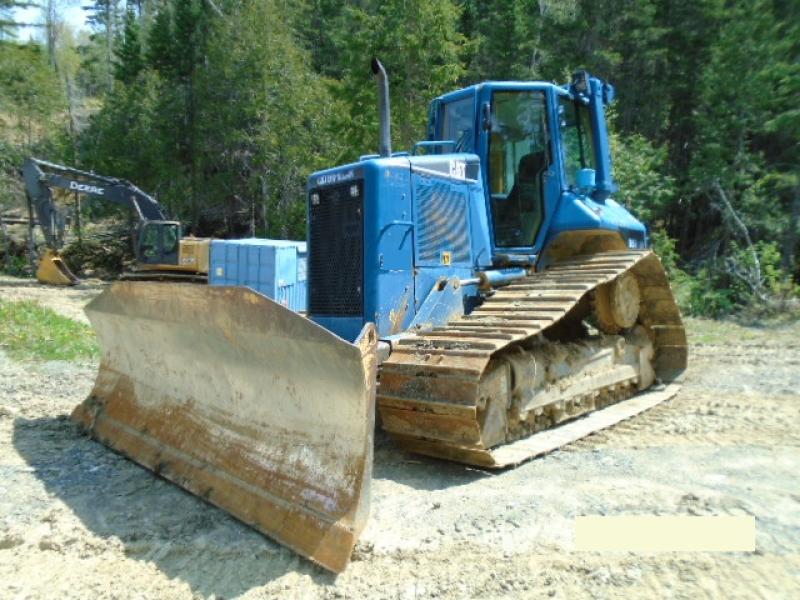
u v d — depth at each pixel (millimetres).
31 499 4270
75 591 3207
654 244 17438
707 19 21406
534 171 6449
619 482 4414
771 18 17156
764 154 18859
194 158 27531
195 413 4773
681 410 6512
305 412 3928
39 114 35375
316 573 3307
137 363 5516
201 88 25969
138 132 28141
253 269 13602
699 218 21703
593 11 24125
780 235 16938
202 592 3174
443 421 4555
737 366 8836
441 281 5520
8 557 3559
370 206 5098
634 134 20500
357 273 5180
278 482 3885
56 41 57469
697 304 15156
